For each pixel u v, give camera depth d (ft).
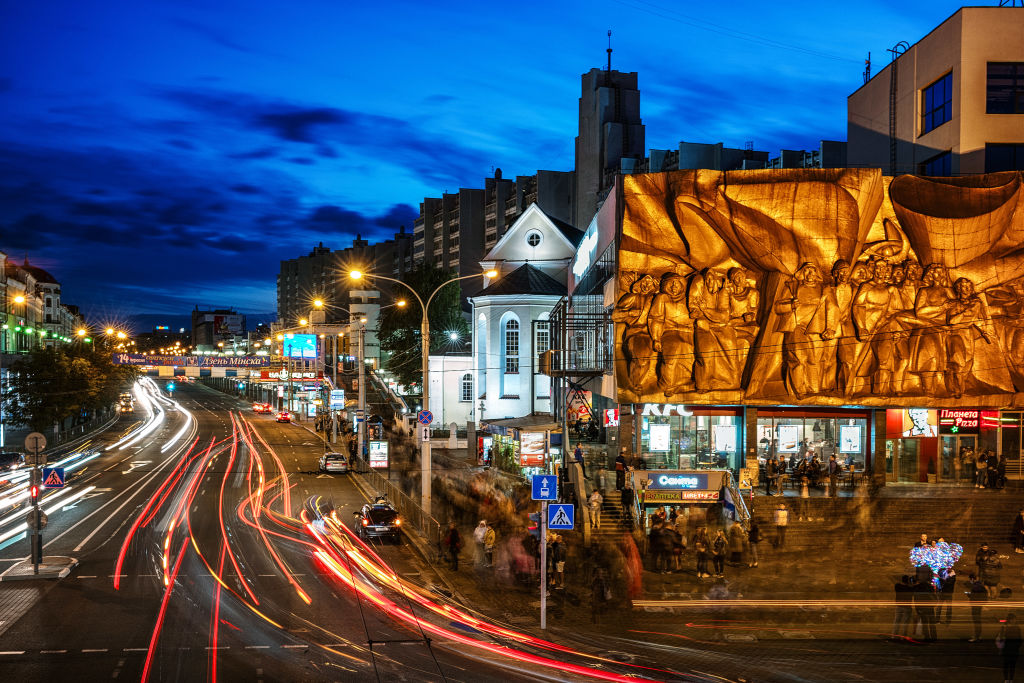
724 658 63.67
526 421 167.32
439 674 58.23
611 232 129.18
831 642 68.74
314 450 234.99
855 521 107.04
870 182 115.34
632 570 91.40
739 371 117.60
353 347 458.50
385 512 110.63
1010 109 127.75
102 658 60.95
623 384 118.83
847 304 116.78
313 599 79.56
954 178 116.67
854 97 162.91
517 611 77.25
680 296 118.11
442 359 251.39
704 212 116.67
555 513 72.54
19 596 79.10
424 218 437.58
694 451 127.75
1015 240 117.08
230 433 293.43
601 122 330.13
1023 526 99.55
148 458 213.25
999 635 61.36
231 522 121.29
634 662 62.28
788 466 128.16
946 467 130.21
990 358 117.50
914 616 69.97
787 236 116.06
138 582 84.84
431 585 86.74
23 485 161.17
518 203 364.58
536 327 209.87
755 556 93.71
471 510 125.18
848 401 117.50
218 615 73.15
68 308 577.02
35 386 234.17
